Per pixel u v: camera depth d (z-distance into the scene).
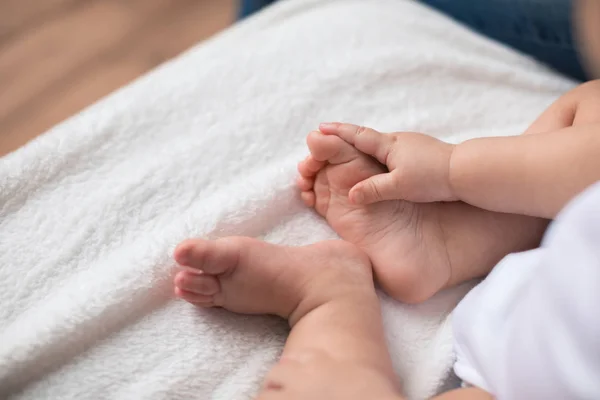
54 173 0.76
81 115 0.82
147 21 1.52
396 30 0.95
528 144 0.64
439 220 0.71
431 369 0.65
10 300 0.67
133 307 0.67
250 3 1.18
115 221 0.73
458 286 0.74
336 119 0.85
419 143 0.69
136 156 0.79
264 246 0.65
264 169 0.79
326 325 0.62
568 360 0.45
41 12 1.50
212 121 0.83
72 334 0.64
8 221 0.72
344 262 0.67
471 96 0.91
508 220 0.72
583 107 0.73
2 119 1.31
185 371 0.63
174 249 0.69
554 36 0.98
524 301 0.53
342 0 1.01
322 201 0.74
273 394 0.54
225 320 0.67
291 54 0.90
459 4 1.08
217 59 0.90
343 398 0.54
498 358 0.56
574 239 0.45
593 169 0.60
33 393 0.62
